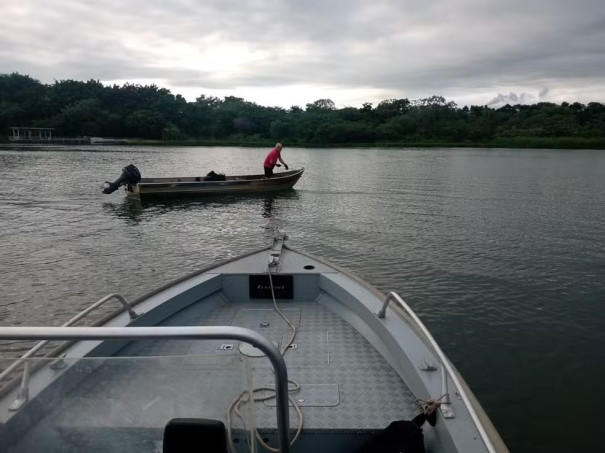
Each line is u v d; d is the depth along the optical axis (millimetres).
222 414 1974
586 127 106500
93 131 106500
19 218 17406
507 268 11820
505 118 119375
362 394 3383
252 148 91562
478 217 18609
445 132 108875
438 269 11711
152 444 1999
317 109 129625
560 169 42969
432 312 9188
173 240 14484
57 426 2020
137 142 99750
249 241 14516
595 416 6324
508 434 6008
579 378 7148
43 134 104062
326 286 4953
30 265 11711
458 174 37312
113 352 3570
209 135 115750
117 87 128250
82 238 14531
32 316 8805
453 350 7867
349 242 14422
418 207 21016
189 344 3863
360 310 4398
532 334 8398
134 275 11125
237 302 5051
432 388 3047
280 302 5031
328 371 3682
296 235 15359
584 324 8766
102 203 20875
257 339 1856
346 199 23234
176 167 41500
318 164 47938
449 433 2590
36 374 2070
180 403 1983
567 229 16359
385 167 44250
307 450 3070
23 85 124562
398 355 3625
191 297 4680
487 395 6750
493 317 9016
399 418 3131
